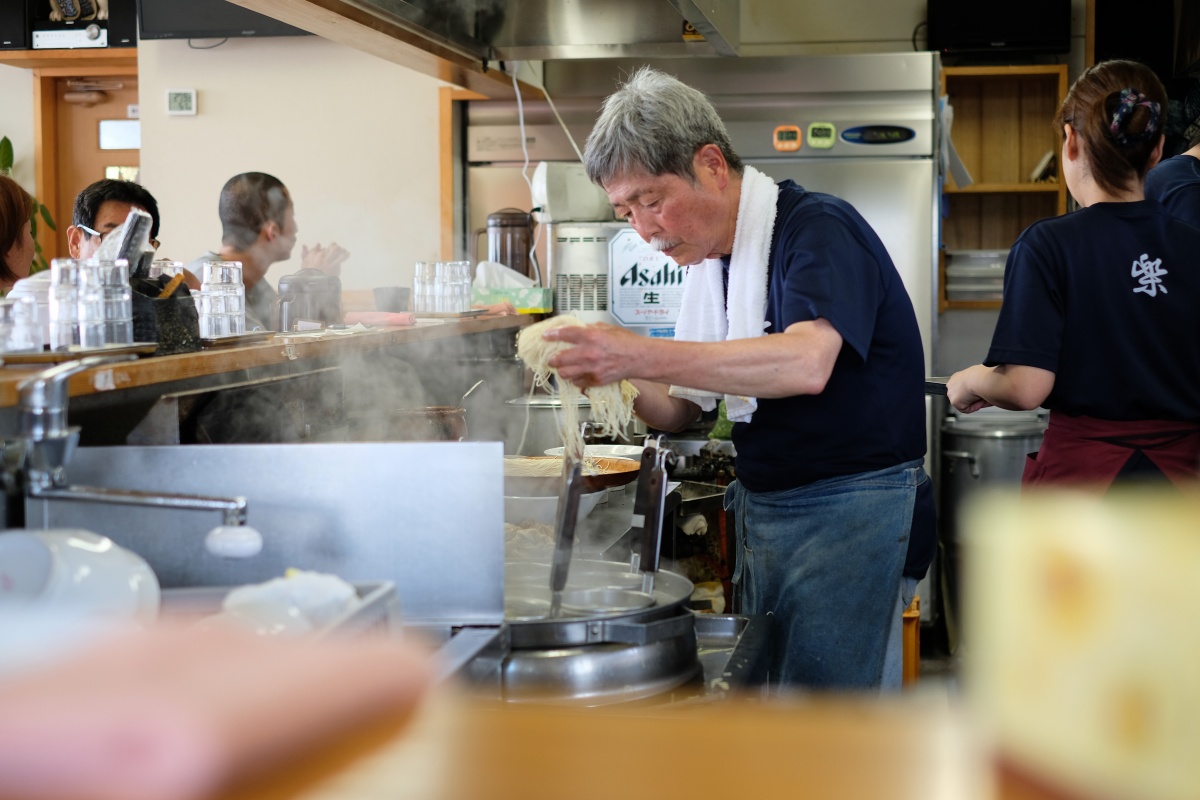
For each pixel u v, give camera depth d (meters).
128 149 5.89
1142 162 2.12
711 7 3.08
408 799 0.27
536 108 4.39
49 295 1.51
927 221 4.12
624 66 4.28
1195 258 2.07
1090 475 2.12
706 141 1.93
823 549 1.95
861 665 1.95
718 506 2.62
